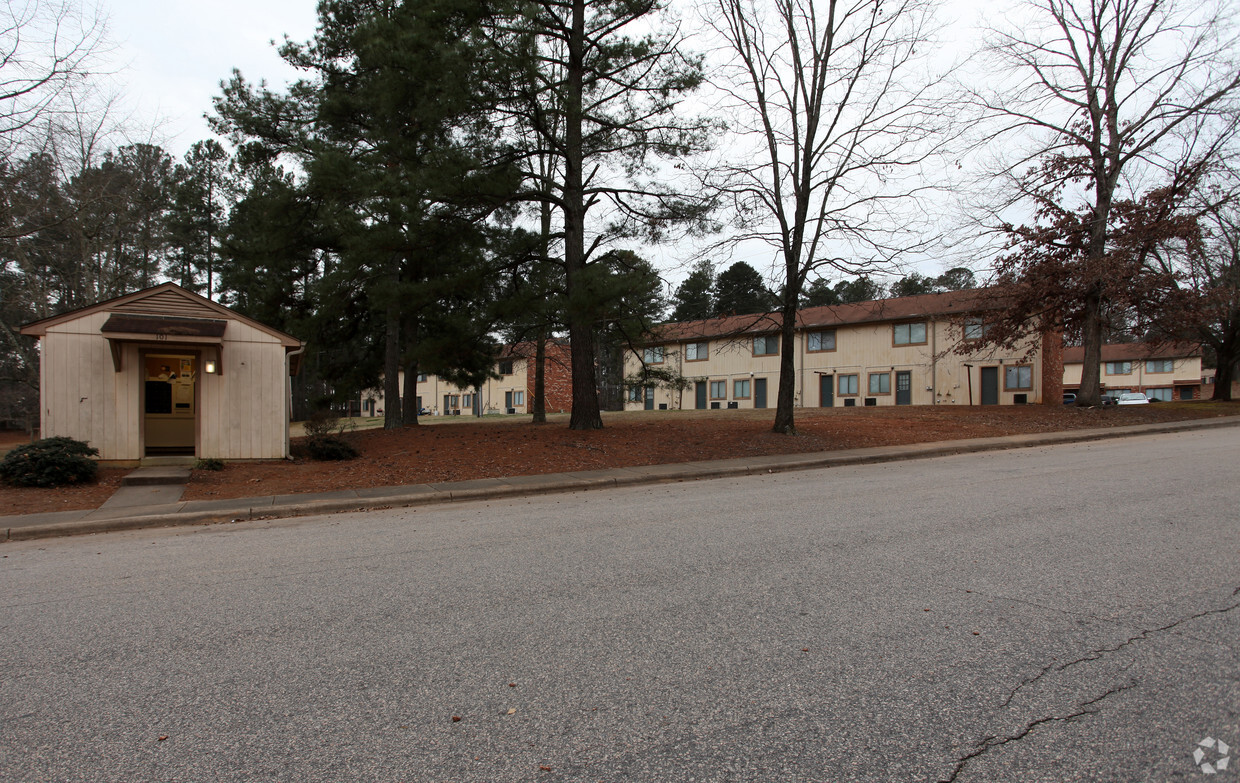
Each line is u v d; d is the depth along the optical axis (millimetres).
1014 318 24922
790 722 2998
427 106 15227
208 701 3357
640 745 2840
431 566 6043
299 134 19547
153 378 15258
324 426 15453
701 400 43500
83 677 3695
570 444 16047
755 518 7918
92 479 12047
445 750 2838
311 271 22266
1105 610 4293
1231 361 30109
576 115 15883
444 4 15133
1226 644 3703
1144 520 6914
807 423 21109
